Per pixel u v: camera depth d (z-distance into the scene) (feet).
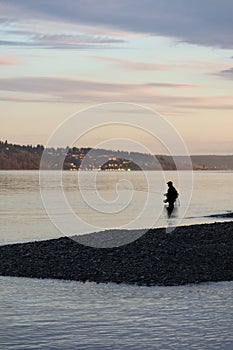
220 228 179.83
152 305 95.81
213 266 123.85
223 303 97.19
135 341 78.64
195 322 86.74
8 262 128.36
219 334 81.41
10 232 205.57
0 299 99.19
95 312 91.81
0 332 81.87
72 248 143.43
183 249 140.26
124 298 100.42
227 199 410.93
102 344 77.41
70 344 77.36
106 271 119.55
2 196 444.14
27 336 80.38
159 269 120.98
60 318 88.53
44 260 129.90
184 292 104.42
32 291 104.88
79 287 107.86
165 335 80.94
